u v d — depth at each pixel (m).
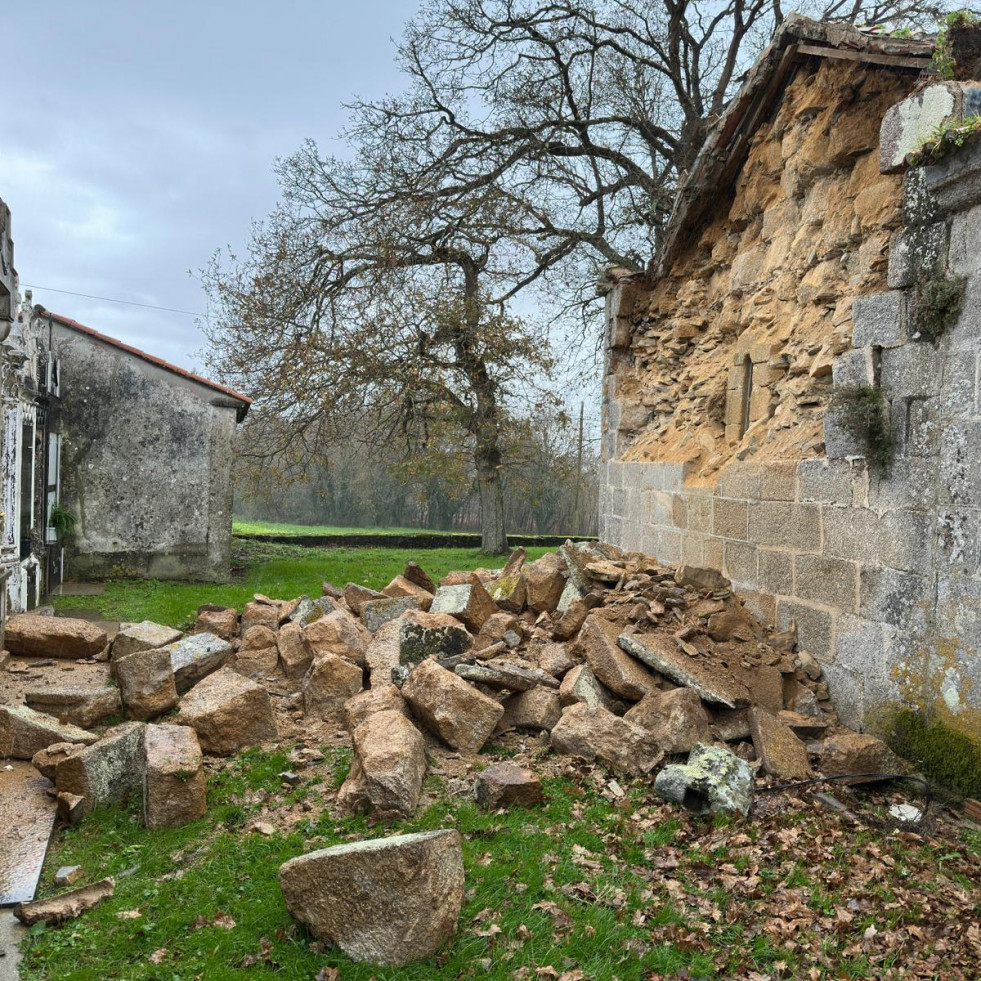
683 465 8.85
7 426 10.23
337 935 3.35
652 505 9.74
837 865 4.18
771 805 4.82
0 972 3.26
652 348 10.95
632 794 4.89
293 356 19.02
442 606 7.79
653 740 5.23
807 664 6.29
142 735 5.06
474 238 20.27
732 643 6.41
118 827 4.59
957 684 5.00
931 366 5.30
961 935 3.60
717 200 9.60
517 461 23.38
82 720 5.97
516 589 8.06
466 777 5.04
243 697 5.71
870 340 5.84
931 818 4.78
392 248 19.22
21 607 10.59
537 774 5.09
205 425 15.34
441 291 20.28
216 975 3.21
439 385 20.19
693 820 4.64
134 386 15.05
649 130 21.48
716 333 9.46
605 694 6.04
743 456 7.67
